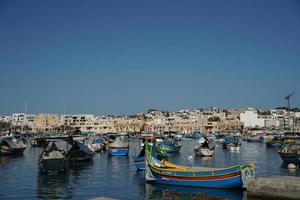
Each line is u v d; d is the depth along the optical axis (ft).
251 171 105.70
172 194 108.17
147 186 121.60
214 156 250.98
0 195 107.76
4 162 206.49
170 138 516.32
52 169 150.41
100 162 204.85
